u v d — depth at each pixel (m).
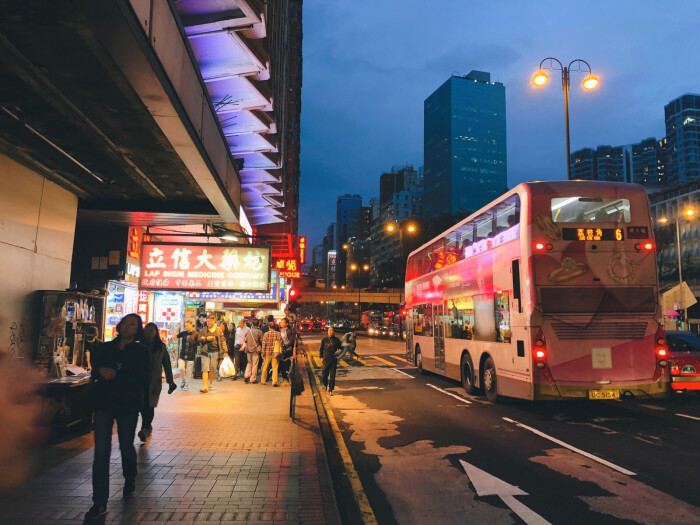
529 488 5.54
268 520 4.18
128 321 4.68
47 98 5.53
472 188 191.75
